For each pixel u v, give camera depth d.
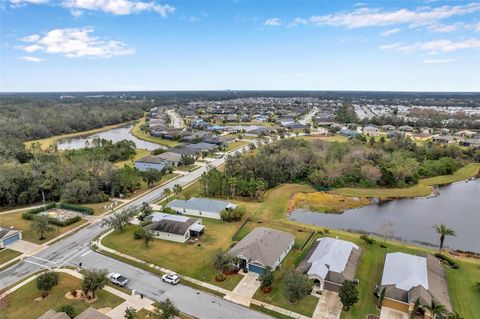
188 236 57.25
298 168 93.69
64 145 155.00
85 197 74.44
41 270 46.84
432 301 35.41
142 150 138.38
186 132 169.00
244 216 67.19
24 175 76.25
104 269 44.16
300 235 58.94
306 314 37.72
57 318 33.47
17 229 60.25
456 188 93.44
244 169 89.50
